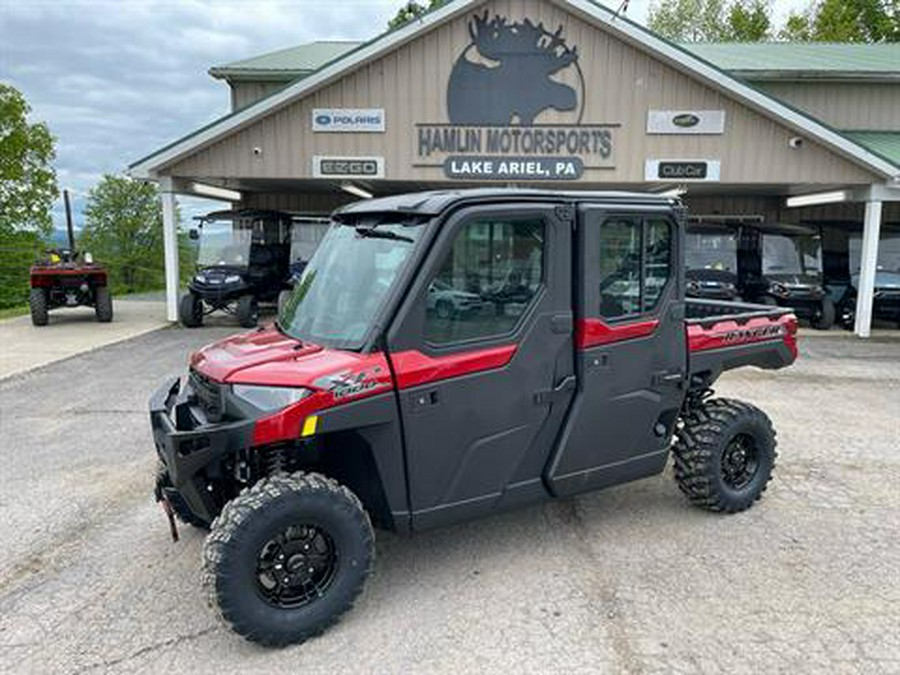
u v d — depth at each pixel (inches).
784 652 117.1
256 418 114.3
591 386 145.1
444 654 117.1
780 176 478.9
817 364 390.0
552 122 478.3
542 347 138.7
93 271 529.3
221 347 142.6
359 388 120.0
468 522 151.3
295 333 139.9
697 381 175.0
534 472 144.9
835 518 173.2
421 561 150.2
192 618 129.1
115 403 289.3
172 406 138.8
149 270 1476.4
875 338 491.2
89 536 163.6
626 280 149.2
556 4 461.4
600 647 118.6
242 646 120.3
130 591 138.6
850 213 684.1
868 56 719.7
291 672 113.0
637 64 469.7
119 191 1477.6
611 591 137.2
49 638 122.7
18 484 197.2
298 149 487.8
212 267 530.3
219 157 492.1
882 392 318.3
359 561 124.3
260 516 114.7
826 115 665.6
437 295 126.8
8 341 446.0
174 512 153.1
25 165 1334.9
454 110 478.6
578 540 160.2
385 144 484.4
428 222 126.8
